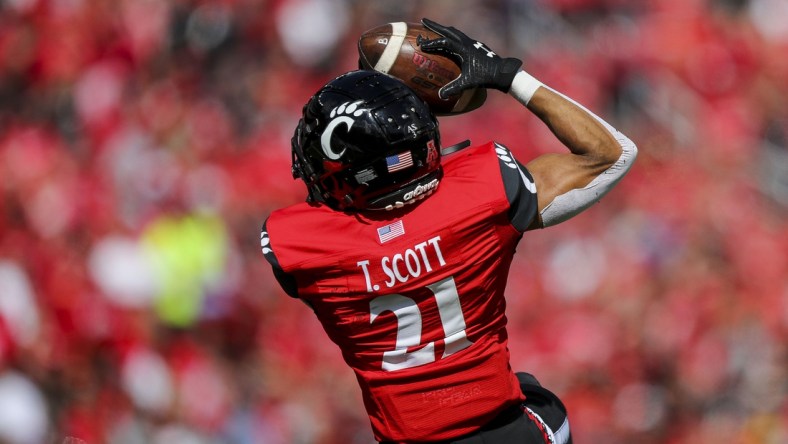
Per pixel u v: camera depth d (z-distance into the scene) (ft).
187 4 142.31
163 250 113.29
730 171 130.82
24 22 146.72
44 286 112.06
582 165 32.35
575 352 110.73
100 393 107.04
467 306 31.94
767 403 108.88
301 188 125.80
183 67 139.33
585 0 140.15
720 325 112.98
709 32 141.08
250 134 131.03
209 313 111.65
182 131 131.13
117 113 135.85
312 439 107.04
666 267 117.60
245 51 139.23
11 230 122.21
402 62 33.45
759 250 120.47
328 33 137.49
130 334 108.78
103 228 119.03
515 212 31.76
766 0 145.59
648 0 142.72
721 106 137.08
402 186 31.19
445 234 31.32
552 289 115.96
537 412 34.24
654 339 111.55
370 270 31.48
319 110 31.42
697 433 107.86
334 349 112.68
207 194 122.62
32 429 103.65
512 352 111.24
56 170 128.57
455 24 138.10
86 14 144.97
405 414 32.37
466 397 32.22
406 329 31.94
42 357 107.34
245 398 108.27
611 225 120.88
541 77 134.41
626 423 107.86
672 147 132.05
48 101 140.87
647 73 137.28
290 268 31.86
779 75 141.49
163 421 105.60
